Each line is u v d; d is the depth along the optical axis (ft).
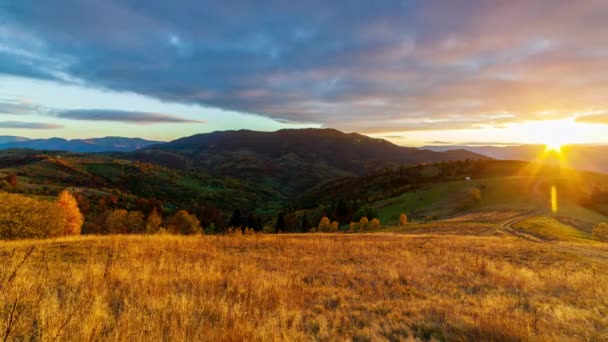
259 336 16.16
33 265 28.96
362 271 35.83
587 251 63.57
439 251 53.93
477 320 19.77
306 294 25.25
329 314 20.95
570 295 28.17
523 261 47.42
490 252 55.67
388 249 55.47
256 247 52.75
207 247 49.49
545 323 20.44
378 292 27.02
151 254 38.93
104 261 33.12
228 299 21.98
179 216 194.70
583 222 184.65
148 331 16.22
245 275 29.53
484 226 144.25
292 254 46.50
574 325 20.45
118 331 15.37
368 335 17.74
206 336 15.87
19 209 67.56
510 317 20.89
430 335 18.10
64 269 27.73
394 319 20.52
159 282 25.43
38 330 15.28
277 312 20.42
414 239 80.23
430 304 23.91
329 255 46.65
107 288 22.58
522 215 192.34
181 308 19.16
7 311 17.06
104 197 386.11
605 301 26.17
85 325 15.35
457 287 30.04
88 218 233.14
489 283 31.45
